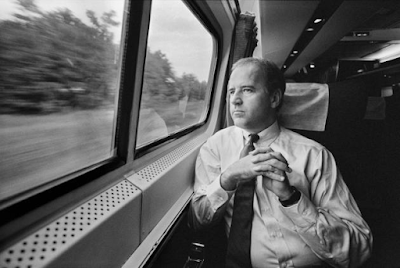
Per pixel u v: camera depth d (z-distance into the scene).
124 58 1.05
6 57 0.73
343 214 1.16
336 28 1.87
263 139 1.36
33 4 0.79
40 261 0.60
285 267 1.14
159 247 1.10
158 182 1.24
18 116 0.77
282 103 1.42
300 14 1.44
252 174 1.09
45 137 0.84
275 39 2.13
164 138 1.57
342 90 1.42
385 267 1.21
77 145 0.94
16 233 0.63
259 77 1.24
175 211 1.39
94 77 1.01
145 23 1.05
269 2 1.31
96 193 0.94
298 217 1.06
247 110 1.28
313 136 1.48
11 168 0.74
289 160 1.28
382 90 1.42
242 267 1.20
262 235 1.18
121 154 1.12
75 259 0.69
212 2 1.69
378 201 1.40
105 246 0.84
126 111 1.09
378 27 2.13
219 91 2.54
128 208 0.98
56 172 0.83
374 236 1.34
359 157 1.43
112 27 1.02
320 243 1.05
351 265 1.10
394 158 1.38
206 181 1.57
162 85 1.54
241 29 2.36
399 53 2.43
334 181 1.25
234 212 1.24
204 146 1.61
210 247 1.38
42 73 0.83
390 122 1.38
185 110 2.04
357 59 2.86
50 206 0.73
